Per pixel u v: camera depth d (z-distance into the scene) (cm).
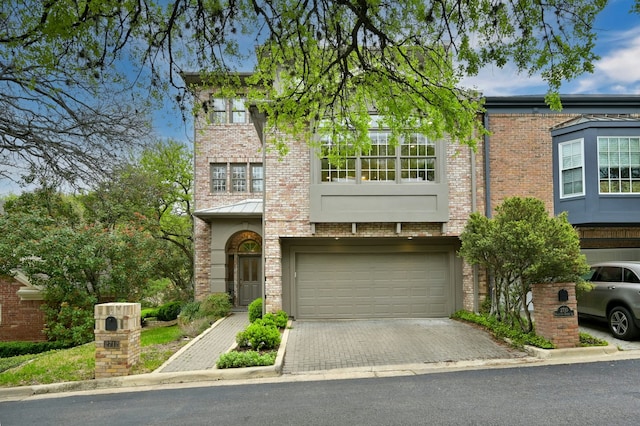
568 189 1249
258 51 624
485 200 1233
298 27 500
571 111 1298
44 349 1242
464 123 630
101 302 1434
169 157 1833
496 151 1270
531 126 1284
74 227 1461
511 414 496
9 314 1389
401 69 621
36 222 1259
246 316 1475
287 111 662
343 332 1044
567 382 620
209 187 1767
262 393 625
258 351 852
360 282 1262
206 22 519
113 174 804
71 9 441
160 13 487
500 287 1011
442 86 605
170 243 2100
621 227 1270
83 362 827
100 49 494
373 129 1188
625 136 1217
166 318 1750
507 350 841
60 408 597
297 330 1078
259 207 1628
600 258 1283
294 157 1197
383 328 1083
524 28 473
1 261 1204
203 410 555
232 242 1755
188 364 801
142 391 671
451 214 1191
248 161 1767
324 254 1266
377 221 1165
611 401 530
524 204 910
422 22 513
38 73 596
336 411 529
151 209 1772
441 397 571
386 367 759
